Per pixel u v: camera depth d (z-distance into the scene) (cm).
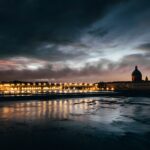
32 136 3044
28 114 5409
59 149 2447
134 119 4750
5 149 2442
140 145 2602
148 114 5647
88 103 9131
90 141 2791
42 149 2447
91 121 4416
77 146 2556
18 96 10775
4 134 3164
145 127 3791
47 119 4625
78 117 4972
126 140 2850
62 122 4247
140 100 11550
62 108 6912
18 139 2873
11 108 6794
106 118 4869
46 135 3120
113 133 3284
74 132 3338
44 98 12138
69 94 14012
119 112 6050
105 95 16025
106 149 2438
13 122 4206
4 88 18438
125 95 16775
